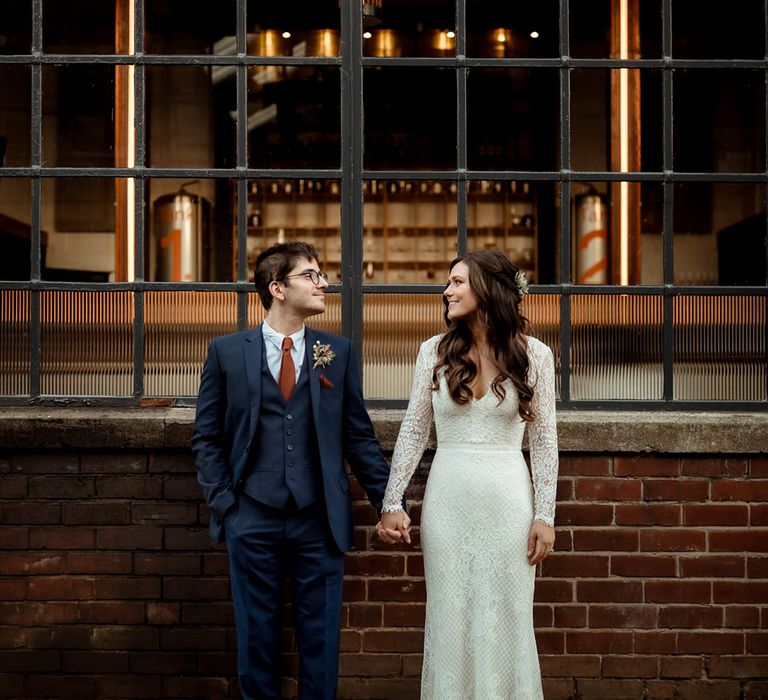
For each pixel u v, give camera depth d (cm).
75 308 393
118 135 402
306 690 321
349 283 394
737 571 373
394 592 375
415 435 315
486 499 300
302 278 322
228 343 325
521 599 302
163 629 375
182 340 394
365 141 439
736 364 393
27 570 374
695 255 402
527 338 310
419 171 402
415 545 376
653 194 405
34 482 373
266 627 318
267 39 412
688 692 373
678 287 395
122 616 375
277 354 326
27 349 392
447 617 302
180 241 404
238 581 316
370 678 375
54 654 375
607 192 410
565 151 405
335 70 413
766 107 403
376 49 406
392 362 394
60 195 398
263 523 315
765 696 373
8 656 375
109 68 401
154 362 393
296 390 320
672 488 373
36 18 398
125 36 403
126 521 374
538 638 374
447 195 484
